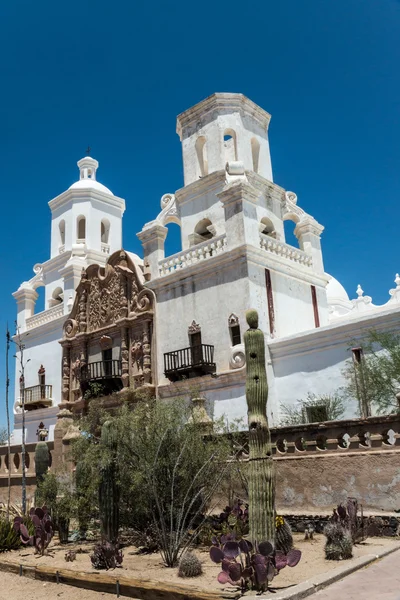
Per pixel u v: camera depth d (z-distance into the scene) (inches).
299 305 927.7
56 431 729.6
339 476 492.1
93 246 1393.9
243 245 823.1
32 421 1229.1
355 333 731.4
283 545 406.0
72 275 1226.6
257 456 356.8
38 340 1272.1
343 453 494.6
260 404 364.2
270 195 1040.2
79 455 561.9
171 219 1074.7
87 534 590.9
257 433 358.0
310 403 759.1
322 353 764.6
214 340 847.1
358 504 475.8
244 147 1029.2
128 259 1030.4
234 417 788.0
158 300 950.4
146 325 948.0
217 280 861.8
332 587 315.6
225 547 335.6
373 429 485.1
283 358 806.5
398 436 466.6
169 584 343.9
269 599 289.3
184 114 1076.5
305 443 524.4
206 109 1046.4
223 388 810.8
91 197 1421.0
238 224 848.9
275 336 842.8
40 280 1439.5
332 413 716.7
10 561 478.0
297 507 516.1
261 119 1098.7
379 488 466.0
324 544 439.8
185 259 933.8
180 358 882.8
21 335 1306.6
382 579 321.4
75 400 1074.1
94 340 1072.8
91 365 1053.8
